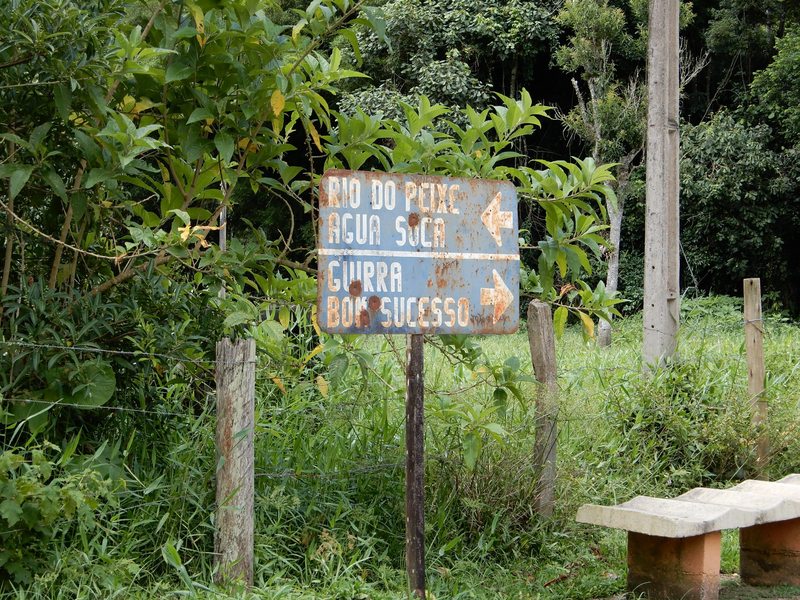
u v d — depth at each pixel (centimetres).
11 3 385
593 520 476
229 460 418
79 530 397
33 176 439
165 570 430
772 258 2455
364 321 404
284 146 475
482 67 2542
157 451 480
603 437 655
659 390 696
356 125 482
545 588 498
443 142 492
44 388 429
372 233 407
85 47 395
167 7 434
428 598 430
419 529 420
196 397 563
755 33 2525
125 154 384
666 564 472
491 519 539
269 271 504
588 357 914
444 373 698
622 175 2008
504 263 435
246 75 441
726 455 679
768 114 2438
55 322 418
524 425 574
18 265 473
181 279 508
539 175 506
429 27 2344
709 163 2367
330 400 573
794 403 705
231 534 415
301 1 2120
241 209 2177
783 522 518
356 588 433
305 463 524
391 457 542
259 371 512
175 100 463
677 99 758
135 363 467
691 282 2488
